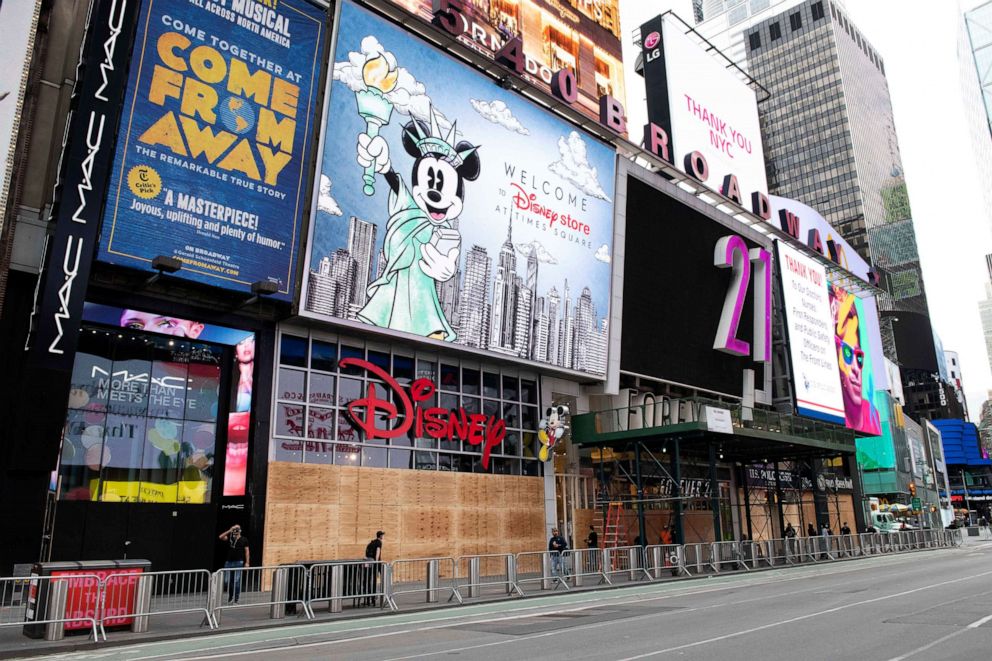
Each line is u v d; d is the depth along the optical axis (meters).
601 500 35.00
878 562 34.19
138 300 21.45
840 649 10.52
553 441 31.75
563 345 32.38
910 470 87.81
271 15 23.80
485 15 41.12
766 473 49.91
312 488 23.95
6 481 18.12
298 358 24.92
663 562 26.66
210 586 14.91
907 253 173.75
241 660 10.79
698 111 49.41
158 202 20.89
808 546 34.78
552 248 32.31
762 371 45.56
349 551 24.36
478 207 29.41
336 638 13.44
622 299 35.69
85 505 20.23
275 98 23.67
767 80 179.88
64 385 18.50
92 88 19.44
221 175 22.25
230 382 23.88
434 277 27.52
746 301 44.53
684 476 41.38
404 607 18.03
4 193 18.52
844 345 59.00
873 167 169.62
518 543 29.88
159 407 22.28
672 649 10.80
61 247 18.66
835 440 40.94
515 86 32.69
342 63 25.41
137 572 14.15
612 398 36.19
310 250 23.95
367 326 25.30
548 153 32.75
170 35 21.39
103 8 19.77
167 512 21.70
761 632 12.44
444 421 28.55
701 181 44.06
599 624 14.30
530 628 14.04
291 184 23.84
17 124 19.02
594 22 49.81
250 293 22.69
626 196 36.38
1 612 15.49
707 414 30.61
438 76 28.62
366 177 25.72
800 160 169.50
